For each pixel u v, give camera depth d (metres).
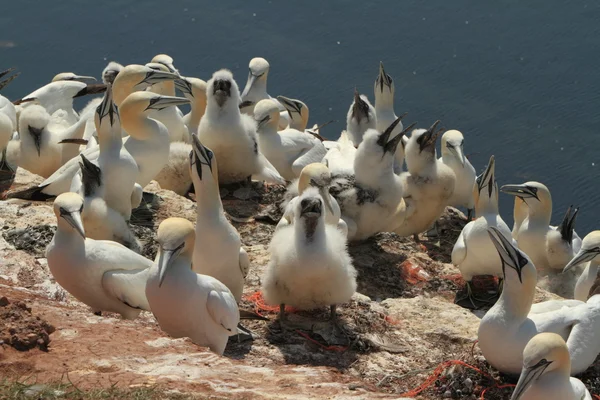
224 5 67.19
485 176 19.39
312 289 14.09
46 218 17.27
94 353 11.36
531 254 20.94
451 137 23.94
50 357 11.05
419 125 51.25
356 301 15.34
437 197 21.28
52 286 14.41
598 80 55.06
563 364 12.21
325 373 12.47
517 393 12.16
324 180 17.08
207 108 20.42
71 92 23.34
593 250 17.45
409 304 15.77
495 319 13.57
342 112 53.34
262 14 66.00
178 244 12.45
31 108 21.06
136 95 18.66
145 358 11.48
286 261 13.95
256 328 14.43
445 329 14.88
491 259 17.64
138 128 18.73
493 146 48.09
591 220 40.66
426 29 63.41
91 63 62.22
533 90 54.44
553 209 41.50
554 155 46.56
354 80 57.25
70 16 66.50
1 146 20.55
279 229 15.27
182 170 20.58
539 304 14.40
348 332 14.45
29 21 66.75
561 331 13.62
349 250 19.31
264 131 22.84
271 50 61.88
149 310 13.41
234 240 14.56
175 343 12.12
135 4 68.06
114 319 12.83
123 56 62.97
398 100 54.19
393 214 19.30
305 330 14.45
